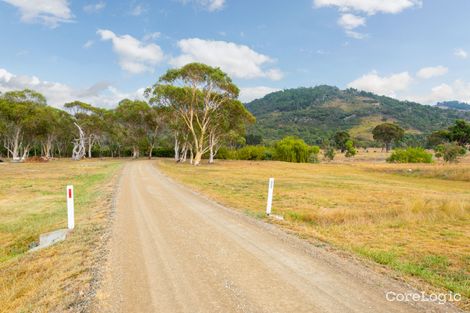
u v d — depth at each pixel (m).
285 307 4.51
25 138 75.12
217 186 22.94
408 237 10.46
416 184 30.92
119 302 4.67
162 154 94.31
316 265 6.23
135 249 7.15
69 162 61.00
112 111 80.06
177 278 5.52
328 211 14.65
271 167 51.69
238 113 58.62
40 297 5.23
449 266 7.59
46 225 11.71
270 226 9.50
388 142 125.12
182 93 52.12
